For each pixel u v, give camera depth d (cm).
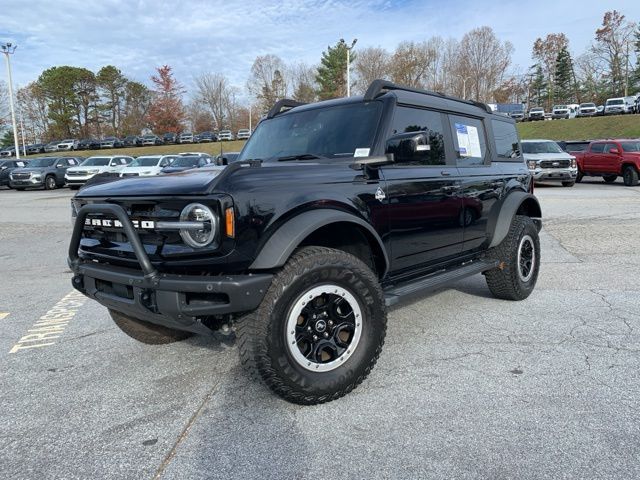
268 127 447
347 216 319
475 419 291
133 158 2678
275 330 286
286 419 297
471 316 479
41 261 820
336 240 351
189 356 400
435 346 404
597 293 551
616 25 7656
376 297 324
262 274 288
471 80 7350
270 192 292
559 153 1964
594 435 271
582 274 641
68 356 408
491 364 366
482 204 467
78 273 337
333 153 375
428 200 396
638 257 739
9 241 1016
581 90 8344
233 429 288
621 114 5072
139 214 299
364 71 6291
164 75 6506
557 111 5644
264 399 323
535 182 1972
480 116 495
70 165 2733
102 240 328
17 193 2411
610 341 406
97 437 285
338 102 410
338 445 268
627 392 318
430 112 422
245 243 280
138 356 404
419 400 315
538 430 277
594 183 2225
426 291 389
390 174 366
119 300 312
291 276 289
